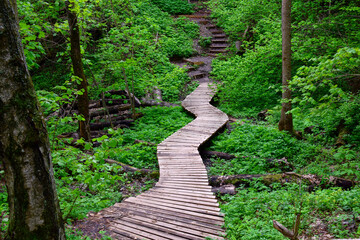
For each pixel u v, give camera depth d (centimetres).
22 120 250
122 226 489
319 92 1136
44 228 265
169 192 615
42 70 1675
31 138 253
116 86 1096
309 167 729
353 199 497
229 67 1519
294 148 846
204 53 2077
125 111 1321
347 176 640
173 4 2508
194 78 1777
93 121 1211
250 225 474
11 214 264
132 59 1094
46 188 266
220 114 1203
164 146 896
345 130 855
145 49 1330
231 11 2147
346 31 1110
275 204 525
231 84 1415
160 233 463
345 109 650
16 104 247
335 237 410
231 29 1977
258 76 1374
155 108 1362
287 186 627
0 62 241
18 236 260
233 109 1358
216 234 457
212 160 866
